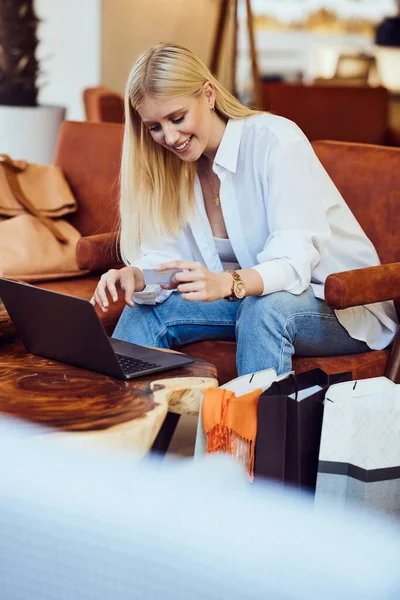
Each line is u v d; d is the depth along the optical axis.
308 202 2.34
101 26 6.50
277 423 1.84
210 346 2.55
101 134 3.40
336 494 1.88
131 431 1.66
